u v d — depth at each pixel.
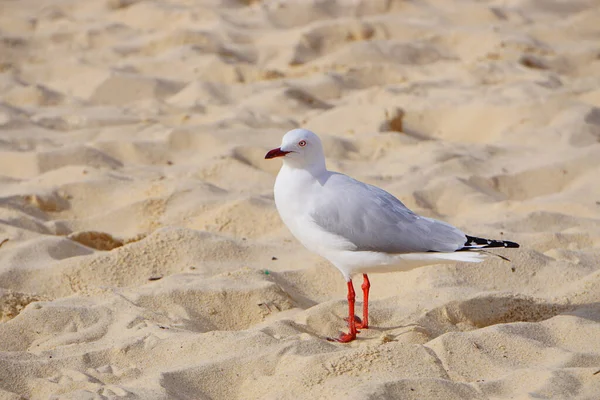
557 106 15.34
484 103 15.59
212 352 7.31
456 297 8.62
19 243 10.16
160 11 22.02
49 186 12.27
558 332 7.79
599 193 12.27
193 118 15.59
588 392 6.52
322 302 9.00
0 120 15.02
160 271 9.62
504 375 6.89
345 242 7.94
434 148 14.00
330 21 20.98
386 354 7.05
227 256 10.00
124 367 7.17
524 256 9.60
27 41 20.08
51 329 7.98
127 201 11.96
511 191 12.76
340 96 17.50
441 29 20.92
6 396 6.58
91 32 20.56
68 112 15.84
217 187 12.27
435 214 11.52
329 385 6.59
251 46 19.94
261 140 14.48
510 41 19.89
